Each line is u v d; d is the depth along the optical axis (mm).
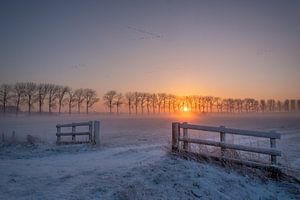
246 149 11000
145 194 7930
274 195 9336
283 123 68062
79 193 7938
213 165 11289
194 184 9000
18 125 59406
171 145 14102
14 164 12516
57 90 121875
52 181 9188
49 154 16234
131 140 25594
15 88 112500
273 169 10367
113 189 8180
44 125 59062
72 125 20516
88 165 12070
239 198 8766
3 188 8438
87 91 132625
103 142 23250
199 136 28594
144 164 11367
